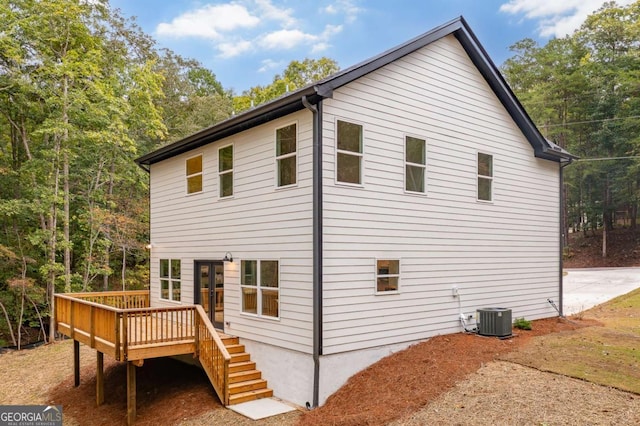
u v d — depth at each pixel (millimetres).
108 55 18641
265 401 8398
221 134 10641
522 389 6793
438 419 6113
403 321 9148
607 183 31141
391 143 9141
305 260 8148
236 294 10086
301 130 8383
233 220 10305
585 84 31328
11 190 17047
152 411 8711
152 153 13172
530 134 12383
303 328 8133
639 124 28641
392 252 9000
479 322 10195
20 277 16391
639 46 31547
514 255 11922
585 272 25328
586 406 6121
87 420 9219
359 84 8641
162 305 13180
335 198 8125
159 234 13617
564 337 10008
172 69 27625
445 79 10359
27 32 15250
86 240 18062
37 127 16703
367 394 7438
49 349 15125
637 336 10117
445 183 10195
